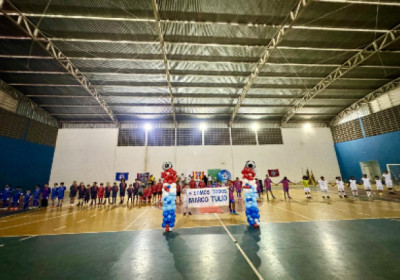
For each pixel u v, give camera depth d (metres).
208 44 11.02
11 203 11.28
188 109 18.77
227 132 21.39
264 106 18.86
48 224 7.20
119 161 19.38
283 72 14.02
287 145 21.55
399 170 15.68
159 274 3.41
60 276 3.40
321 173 20.91
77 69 12.79
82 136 19.47
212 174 19.97
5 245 4.97
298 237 5.09
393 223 6.00
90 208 10.84
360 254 3.95
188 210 8.97
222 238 5.23
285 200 11.67
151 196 13.28
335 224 6.18
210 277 3.27
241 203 11.30
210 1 8.56
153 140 20.34
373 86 16.34
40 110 17.02
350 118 19.89
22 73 12.80
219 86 15.51
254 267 3.56
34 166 16.17
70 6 8.51
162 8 8.80
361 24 9.94
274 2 8.68
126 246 4.82
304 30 10.22
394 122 15.99
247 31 10.30
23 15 8.73
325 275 3.21
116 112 18.78
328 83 14.48
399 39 10.70
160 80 14.50
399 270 3.29
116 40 10.55
